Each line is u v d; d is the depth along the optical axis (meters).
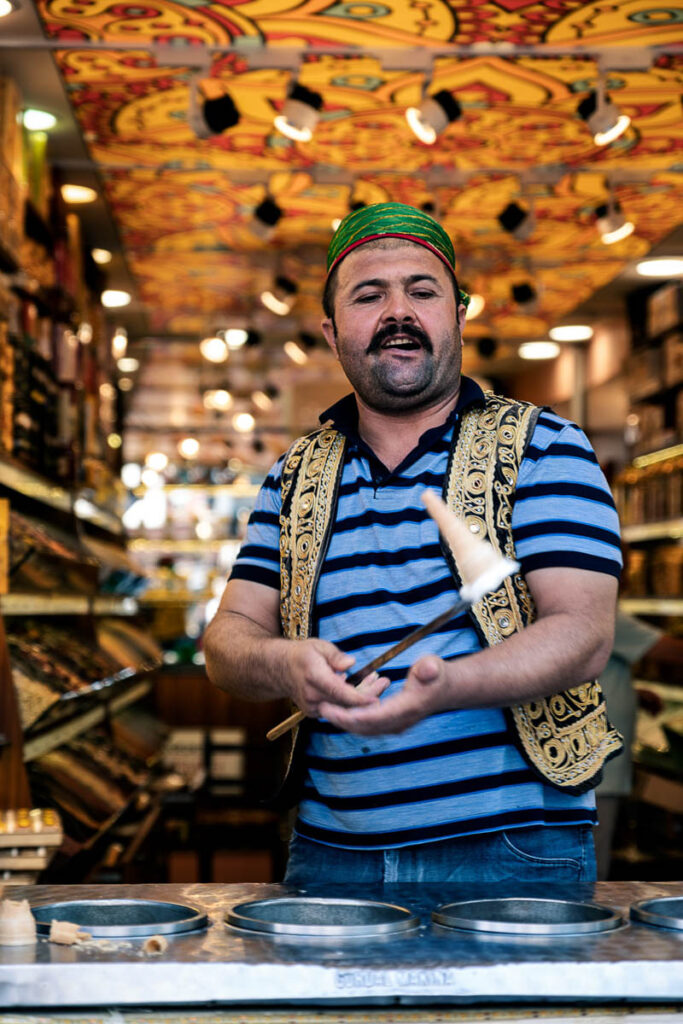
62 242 5.00
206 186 5.55
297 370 9.88
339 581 1.66
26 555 3.53
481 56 4.10
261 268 6.97
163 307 7.94
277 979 1.08
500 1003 1.12
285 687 1.43
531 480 1.61
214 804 6.93
